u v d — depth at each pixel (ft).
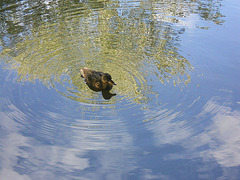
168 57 26.45
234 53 27.66
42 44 27.89
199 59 26.40
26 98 20.43
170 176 14.98
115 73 23.89
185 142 17.24
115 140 17.21
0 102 19.81
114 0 39.99
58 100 20.43
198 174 15.15
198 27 32.71
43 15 34.06
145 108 19.86
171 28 32.22
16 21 32.19
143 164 15.70
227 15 36.50
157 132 17.87
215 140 17.43
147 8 37.60
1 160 15.57
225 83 22.99
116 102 20.45
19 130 17.66
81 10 36.01
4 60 25.00
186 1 41.14
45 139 17.08
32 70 23.79
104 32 30.66
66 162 15.66
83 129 17.92
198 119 19.03
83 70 23.43
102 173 15.07
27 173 14.90
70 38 29.14
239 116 19.40
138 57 26.23
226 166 15.67
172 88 22.08
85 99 20.70
